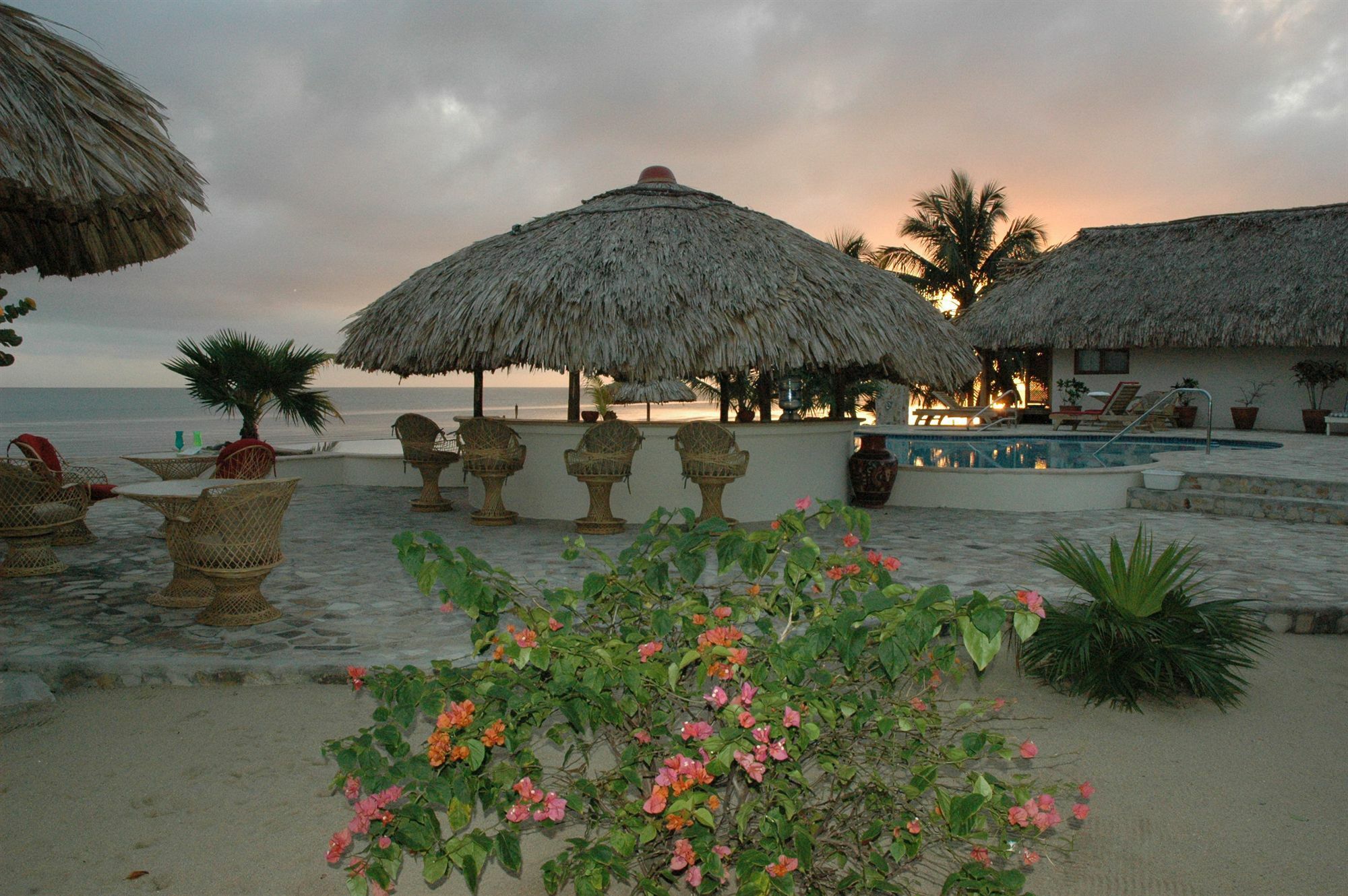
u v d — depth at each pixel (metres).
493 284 8.18
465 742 2.31
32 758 3.59
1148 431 18.25
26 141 4.04
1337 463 11.26
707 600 2.97
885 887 2.34
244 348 11.20
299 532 8.38
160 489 5.15
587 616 3.20
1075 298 20.83
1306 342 17.73
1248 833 3.06
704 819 2.11
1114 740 3.82
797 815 2.54
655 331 7.68
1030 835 2.78
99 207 5.36
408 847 2.23
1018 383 26.86
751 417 10.73
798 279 8.23
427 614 5.40
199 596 5.59
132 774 3.44
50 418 63.94
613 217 8.76
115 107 4.71
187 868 2.79
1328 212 19.66
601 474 8.06
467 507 10.20
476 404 9.78
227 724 3.95
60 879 2.72
